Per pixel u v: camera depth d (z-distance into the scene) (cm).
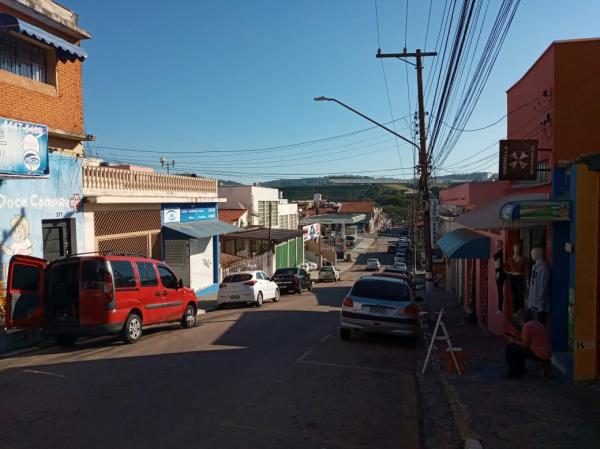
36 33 1308
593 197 799
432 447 585
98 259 1140
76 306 1120
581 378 813
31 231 1377
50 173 1467
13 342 1132
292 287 2961
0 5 1324
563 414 658
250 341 1235
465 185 1625
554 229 950
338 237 8156
